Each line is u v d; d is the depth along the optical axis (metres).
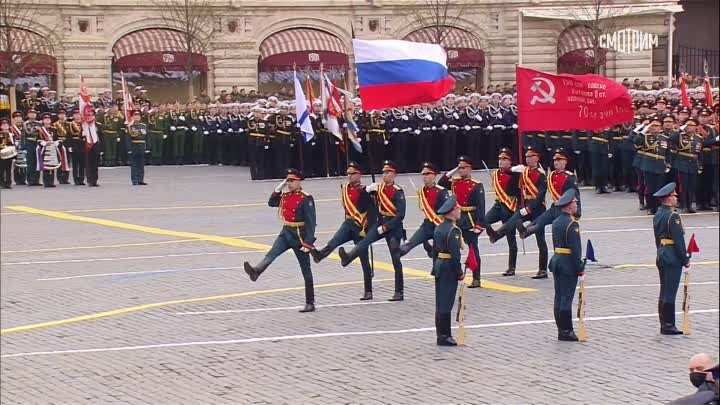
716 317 32.88
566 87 43.66
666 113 57.22
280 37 103.75
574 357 28.88
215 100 87.38
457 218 30.56
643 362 28.28
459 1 104.69
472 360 28.84
